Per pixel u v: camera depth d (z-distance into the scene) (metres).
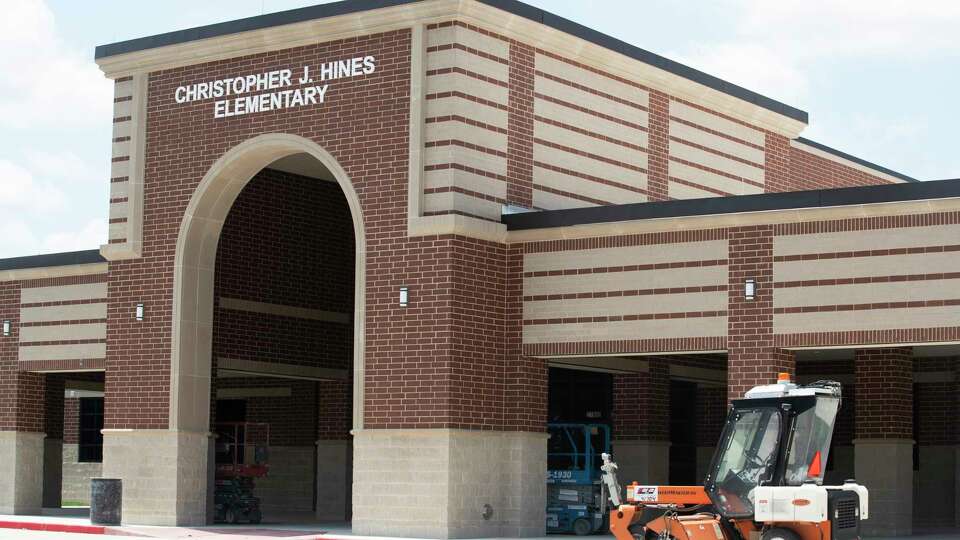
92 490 34.72
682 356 39.81
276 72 33.94
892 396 33.53
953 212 27.12
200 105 35.16
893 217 27.72
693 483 42.62
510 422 31.81
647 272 30.50
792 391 22.38
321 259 40.31
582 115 34.97
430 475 30.58
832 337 28.12
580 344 31.16
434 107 31.52
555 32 33.78
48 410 43.22
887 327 27.58
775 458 22.09
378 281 31.84
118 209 36.25
